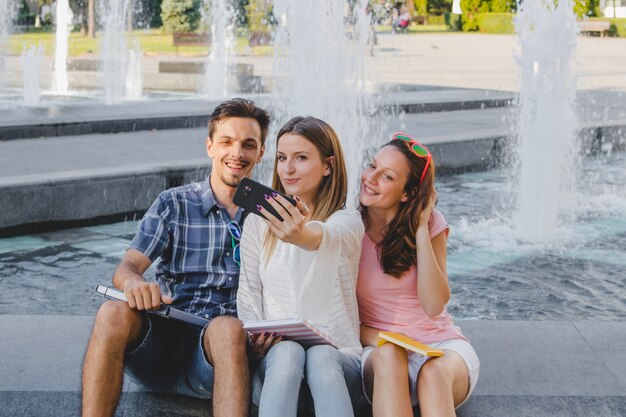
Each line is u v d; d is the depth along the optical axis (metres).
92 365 3.07
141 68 21.23
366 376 3.26
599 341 4.28
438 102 15.36
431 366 3.08
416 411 3.38
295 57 13.04
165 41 32.84
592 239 7.65
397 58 27.42
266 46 29.48
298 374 3.00
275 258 3.38
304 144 3.37
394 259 3.40
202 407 3.51
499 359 4.04
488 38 37.44
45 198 7.52
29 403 3.51
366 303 3.48
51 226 7.60
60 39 23.66
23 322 4.36
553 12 10.41
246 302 3.42
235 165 3.62
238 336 3.09
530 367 3.95
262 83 18.48
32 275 6.41
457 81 20.17
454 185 10.13
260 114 3.70
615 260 7.02
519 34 10.38
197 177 8.47
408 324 3.42
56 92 17.11
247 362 3.09
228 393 3.03
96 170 8.03
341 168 3.44
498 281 6.46
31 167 9.05
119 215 7.97
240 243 3.49
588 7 39.38
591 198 9.34
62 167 9.07
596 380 3.83
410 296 3.43
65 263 6.71
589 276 6.60
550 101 9.71
